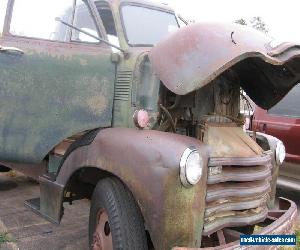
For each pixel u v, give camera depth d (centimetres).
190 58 341
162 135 336
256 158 361
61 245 452
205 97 403
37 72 423
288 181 681
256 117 686
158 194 310
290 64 400
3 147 437
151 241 345
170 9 503
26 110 428
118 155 340
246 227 397
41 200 431
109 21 430
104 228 364
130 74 390
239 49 334
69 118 412
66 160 401
